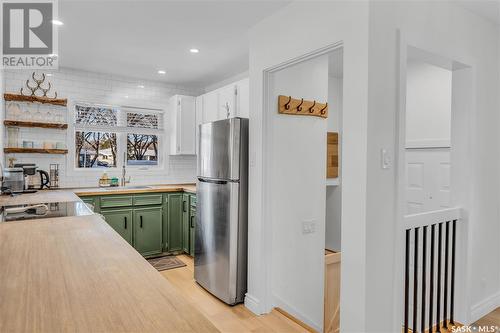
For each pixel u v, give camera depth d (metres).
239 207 2.88
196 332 0.66
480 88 2.67
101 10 2.53
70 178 4.16
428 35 2.20
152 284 0.92
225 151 2.94
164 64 3.90
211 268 3.11
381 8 1.92
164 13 2.58
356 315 1.89
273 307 2.80
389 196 1.97
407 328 2.33
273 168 2.75
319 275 3.12
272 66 2.59
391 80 1.97
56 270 1.03
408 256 2.31
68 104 4.11
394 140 2.00
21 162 3.86
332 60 3.63
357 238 1.89
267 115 2.70
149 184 4.71
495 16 2.65
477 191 2.67
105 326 0.68
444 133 3.27
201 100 4.44
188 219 4.15
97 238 1.44
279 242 2.81
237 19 2.68
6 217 1.95
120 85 4.45
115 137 4.55
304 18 2.29
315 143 3.06
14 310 0.75
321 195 3.12
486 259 2.81
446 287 2.57
